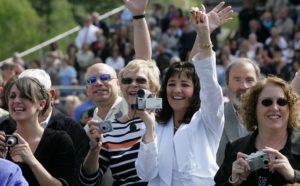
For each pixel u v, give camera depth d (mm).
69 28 68750
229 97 14375
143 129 13195
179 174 12602
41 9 73938
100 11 69062
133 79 13227
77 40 39906
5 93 13297
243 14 38250
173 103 12961
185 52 35969
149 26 39938
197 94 13008
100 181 12945
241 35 38156
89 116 16750
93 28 39969
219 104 12547
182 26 39281
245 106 12000
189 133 12672
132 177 13070
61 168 12555
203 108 12578
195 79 13000
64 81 37406
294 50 33312
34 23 67500
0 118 13438
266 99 11750
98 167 12836
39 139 12633
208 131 12703
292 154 11648
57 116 13195
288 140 11750
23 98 12547
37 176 12211
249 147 11852
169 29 39062
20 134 12648
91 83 14484
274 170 11320
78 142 13086
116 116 13461
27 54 40656
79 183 12844
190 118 12961
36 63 38000
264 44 36500
